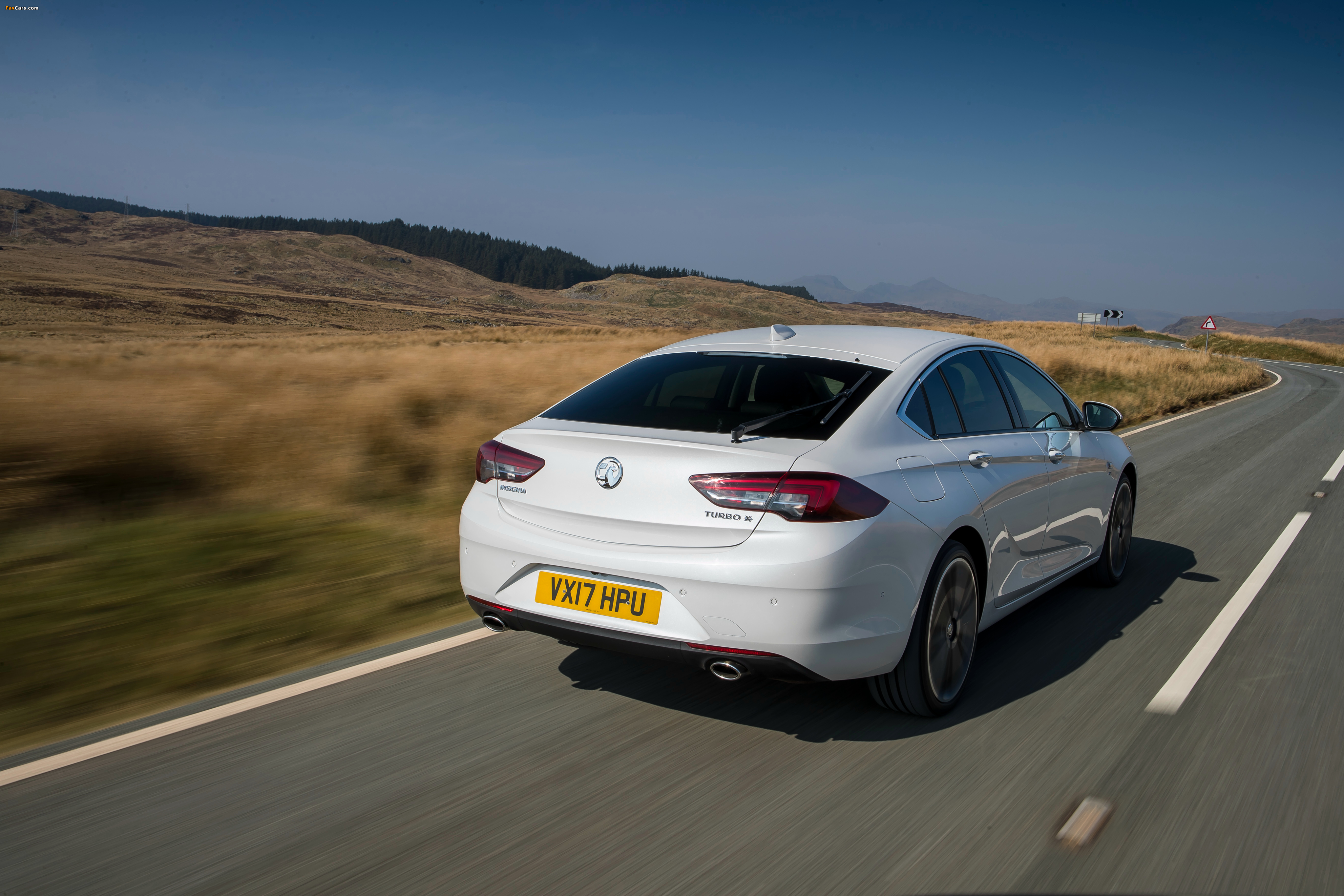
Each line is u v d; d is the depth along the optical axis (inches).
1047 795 110.4
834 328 165.8
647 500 120.0
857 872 92.7
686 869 93.2
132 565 214.5
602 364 640.4
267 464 302.4
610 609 122.3
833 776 115.2
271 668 157.5
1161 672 156.2
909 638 125.7
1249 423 654.5
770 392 134.8
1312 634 178.1
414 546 240.1
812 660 114.0
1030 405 175.5
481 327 5078.7
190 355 900.0
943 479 134.4
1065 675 153.9
